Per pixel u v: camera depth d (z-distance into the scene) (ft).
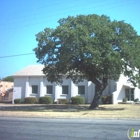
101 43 76.38
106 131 38.14
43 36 85.87
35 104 128.98
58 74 93.81
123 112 75.00
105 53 76.89
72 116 63.00
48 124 47.34
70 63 84.23
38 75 140.15
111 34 78.13
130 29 84.33
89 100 131.64
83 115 65.46
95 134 35.37
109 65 77.56
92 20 79.82
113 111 79.10
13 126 44.29
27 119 58.44
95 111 79.41
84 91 133.59
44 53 86.84
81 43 74.28
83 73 92.63
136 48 82.89
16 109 90.38
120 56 78.48
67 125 45.73
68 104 126.62
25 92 141.90
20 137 33.22
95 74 89.71
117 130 39.19
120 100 124.36
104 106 103.96
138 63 81.82
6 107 101.91
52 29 86.79
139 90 125.80
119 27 83.87
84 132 37.17
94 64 77.41
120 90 125.08
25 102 138.00
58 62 82.58
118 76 92.38
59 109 90.89
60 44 82.69
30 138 32.48
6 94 177.68
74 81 100.99
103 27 77.97
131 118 58.75
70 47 75.51
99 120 56.18
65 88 136.56
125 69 86.79
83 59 79.41
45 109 90.89
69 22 82.17
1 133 36.47
